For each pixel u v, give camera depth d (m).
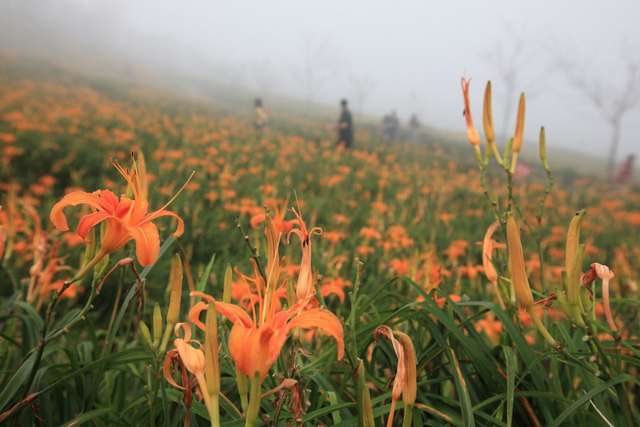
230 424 1.24
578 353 1.46
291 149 12.46
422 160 16.88
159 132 12.94
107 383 1.84
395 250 4.73
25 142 9.28
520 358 1.67
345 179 10.39
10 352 1.91
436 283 1.95
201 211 6.01
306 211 7.07
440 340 1.52
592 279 1.25
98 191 1.12
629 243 7.37
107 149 10.29
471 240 6.61
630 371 1.87
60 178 8.69
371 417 1.04
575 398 1.60
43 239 1.92
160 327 1.26
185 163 9.24
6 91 17.09
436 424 1.46
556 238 7.02
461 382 1.35
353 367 1.34
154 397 1.28
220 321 1.45
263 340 0.90
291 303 1.25
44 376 1.59
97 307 3.94
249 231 5.72
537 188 11.94
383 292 1.99
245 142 13.88
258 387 0.92
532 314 1.26
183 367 1.10
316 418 1.39
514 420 1.61
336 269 3.05
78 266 3.96
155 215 1.11
